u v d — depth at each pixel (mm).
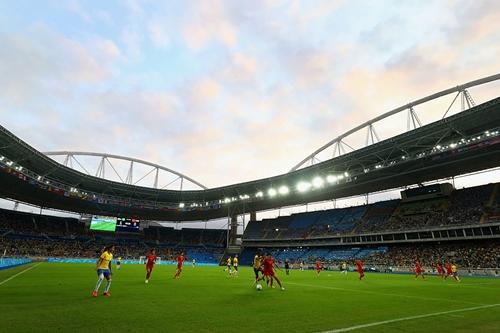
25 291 14711
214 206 91688
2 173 58250
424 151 54156
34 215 84438
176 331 7824
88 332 7473
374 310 11766
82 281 20812
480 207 56344
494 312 11812
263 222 98000
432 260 54906
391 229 64312
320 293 17781
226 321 9102
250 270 51688
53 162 61000
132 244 91125
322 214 86875
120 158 99250
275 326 8602
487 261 48844
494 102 40281
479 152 53000
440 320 9945
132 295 14359
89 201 82562
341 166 64812
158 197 89000
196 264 79125
